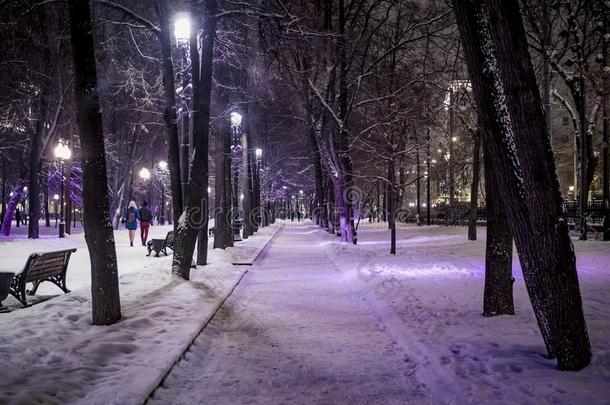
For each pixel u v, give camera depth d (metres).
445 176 44.69
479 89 6.24
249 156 37.22
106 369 5.84
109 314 7.94
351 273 15.10
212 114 22.11
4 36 20.36
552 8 22.53
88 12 8.03
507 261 8.59
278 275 15.96
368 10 27.30
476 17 6.36
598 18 23.03
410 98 24.44
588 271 13.90
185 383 5.99
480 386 5.22
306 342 7.84
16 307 9.84
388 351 7.30
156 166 51.38
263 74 20.50
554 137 47.66
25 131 33.53
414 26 24.73
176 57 18.22
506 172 5.87
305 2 21.98
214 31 14.06
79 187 49.91
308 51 22.55
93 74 8.05
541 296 5.57
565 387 4.90
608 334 6.80
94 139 8.00
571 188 57.88
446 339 7.09
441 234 33.12
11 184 54.09
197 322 8.33
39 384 5.09
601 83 23.09
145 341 7.09
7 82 26.41
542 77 23.77
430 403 5.34
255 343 7.80
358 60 28.55
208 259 18.66
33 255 9.97
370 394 5.62
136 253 22.64
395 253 20.59
